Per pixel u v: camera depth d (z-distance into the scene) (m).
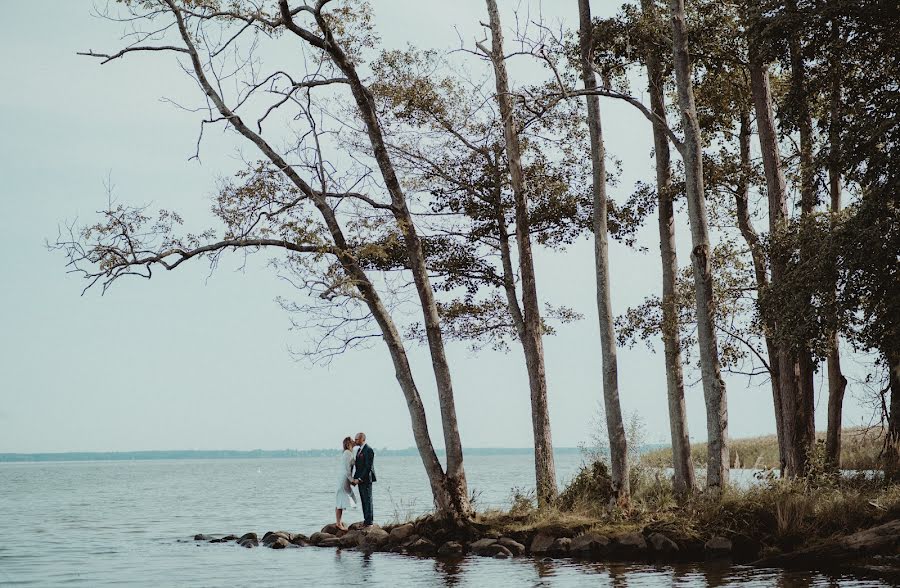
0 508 46.94
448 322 27.17
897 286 19.34
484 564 19.02
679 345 24.67
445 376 23.78
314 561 20.53
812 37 21.67
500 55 25.66
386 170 23.97
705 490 21.45
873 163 19.78
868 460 29.17
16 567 20.70
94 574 19.22
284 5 22.70
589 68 24.14
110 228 22.73
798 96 22.38
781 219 23.92
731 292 24.53
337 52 23.44
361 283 23.31
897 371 21.66
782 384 23.89
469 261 26.55
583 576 16.62
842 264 19.56
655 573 16.73
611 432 22.25
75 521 36.50
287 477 113.44
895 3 19.52
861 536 17.09
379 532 23.62
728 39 24.58
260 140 23.59
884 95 20.27
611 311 22.80
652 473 24.72
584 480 23.81
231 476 120.69
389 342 23.81
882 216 19.39
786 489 19.62
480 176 26.44
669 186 25.50
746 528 19.17
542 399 24.84
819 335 20.47
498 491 49.25
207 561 21.11
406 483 75.38
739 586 14.89
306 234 22.28
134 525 34.00
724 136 27.83
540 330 25.28
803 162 24.52
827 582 15.11
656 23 24.16
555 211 26.20
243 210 23.45
